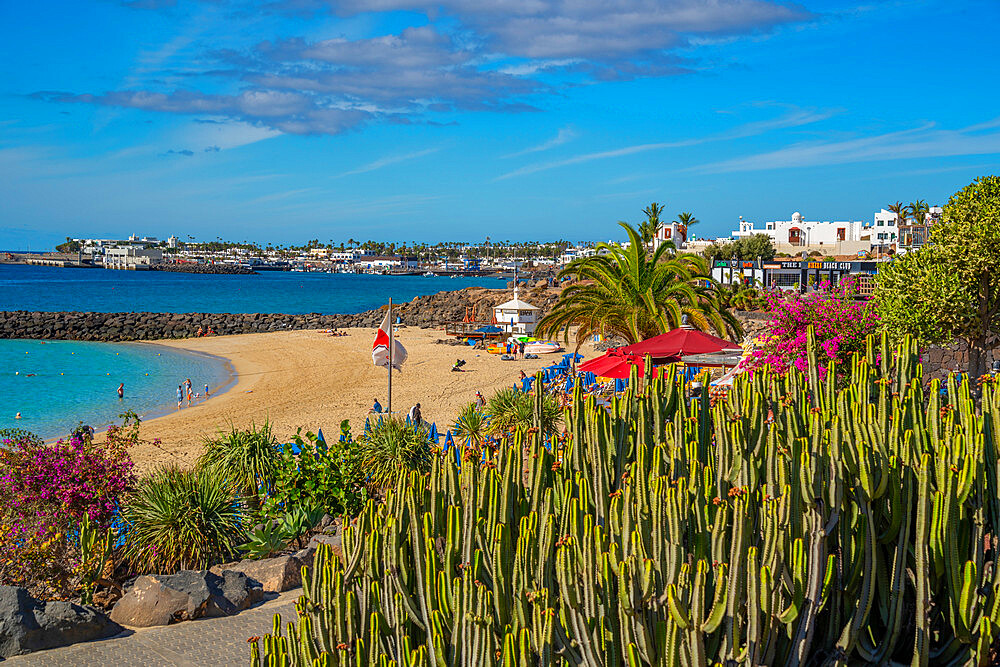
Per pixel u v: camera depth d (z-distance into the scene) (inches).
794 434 248.7
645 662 209.5
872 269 3011.8
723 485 235.6
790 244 5359.3
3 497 434.9
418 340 2554.1
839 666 229.5
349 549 240.1
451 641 218.1
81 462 453.4
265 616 375.9
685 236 5388.8
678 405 263.7
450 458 240.1
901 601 235.3
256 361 2218.3
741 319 2164.1
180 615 368.5
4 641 327.9
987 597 227.0
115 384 1815.9
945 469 228.2
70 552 442.9
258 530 497.0
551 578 226.5
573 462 249.8
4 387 1759.4
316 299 5940.0
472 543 227.8
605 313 1261.1
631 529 215.6
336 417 1337.4
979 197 800.3
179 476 501.4
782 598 223.0
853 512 234.2
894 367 290.4
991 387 264.8
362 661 214.1
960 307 755.4
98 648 338.3
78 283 7667.3
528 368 1863.9
